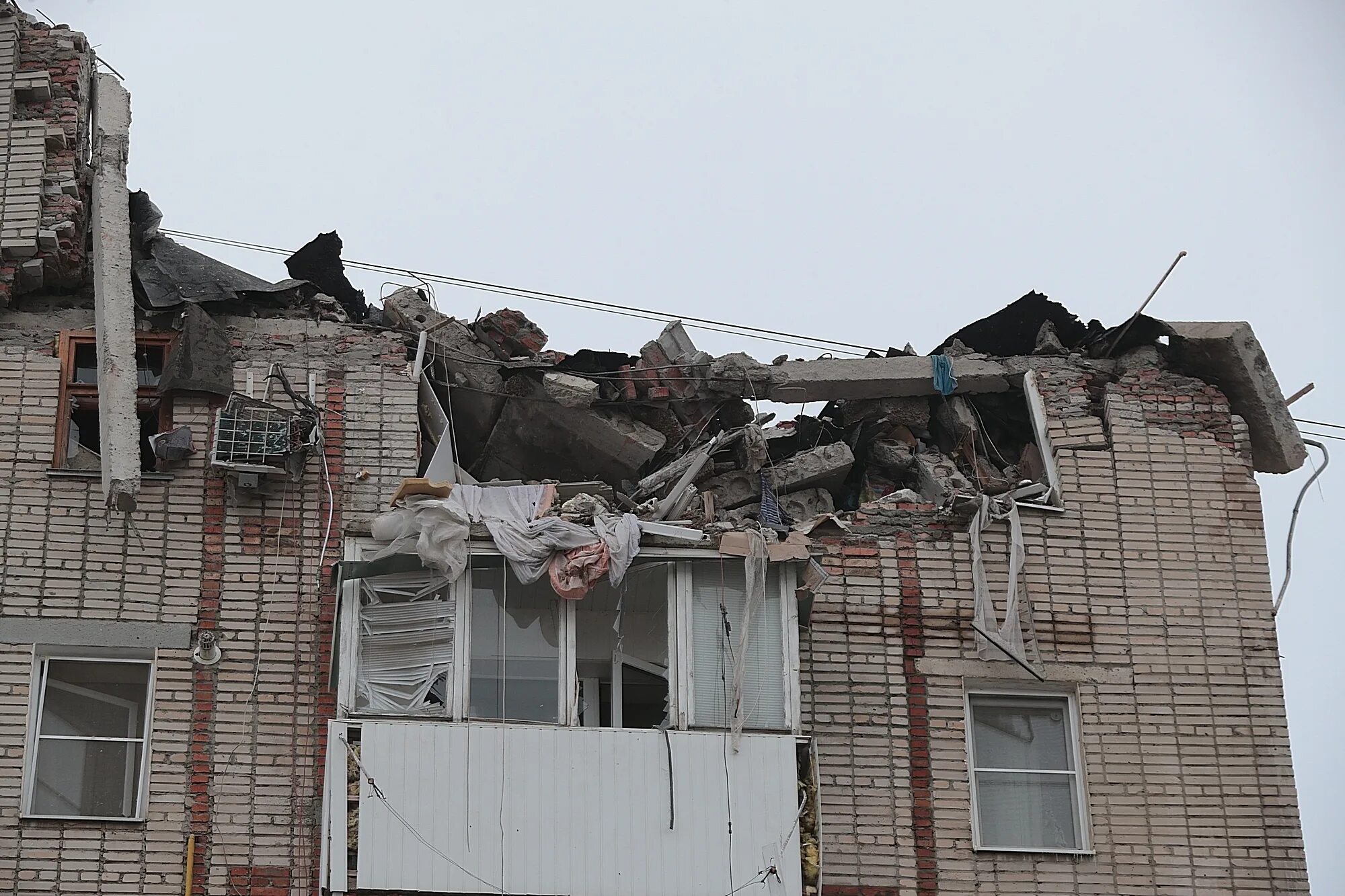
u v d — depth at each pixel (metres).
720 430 31.94
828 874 26.66
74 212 29.30
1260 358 30.95
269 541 27.59
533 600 26.06
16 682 26.11
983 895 26.84
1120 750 28.06
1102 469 30.03
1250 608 29.22
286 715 26.50
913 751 27.64
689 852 24.72
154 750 26.03
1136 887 27.14
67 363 28.67
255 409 28.03
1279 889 27.36
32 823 25.27
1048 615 28.80
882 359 31.55
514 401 30.88
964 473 31.66
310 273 31.58
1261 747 28.25
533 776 24.86
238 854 25.59
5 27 30.47
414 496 26.81
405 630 25.70
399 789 24.61
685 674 25.75
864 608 28.56
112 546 27.14
